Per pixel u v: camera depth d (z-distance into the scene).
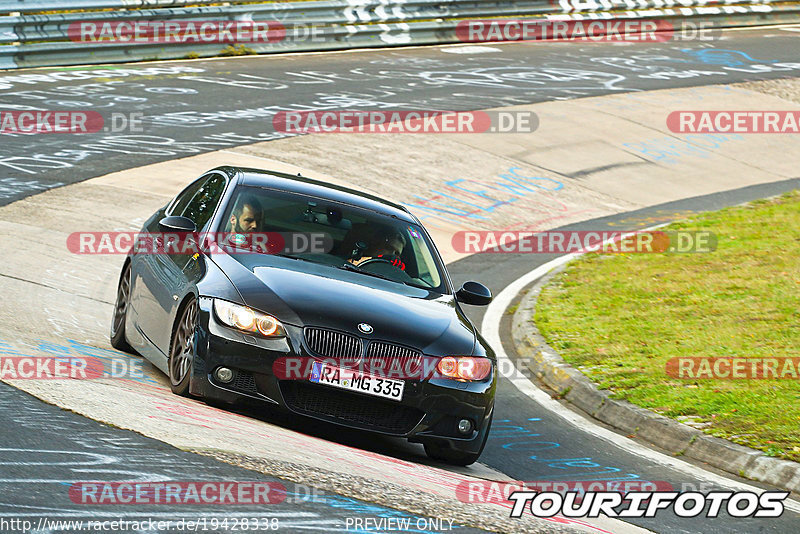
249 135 66.38
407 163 66.00
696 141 79.62
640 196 67.44
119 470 15.59
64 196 49.62
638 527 20.20
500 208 61.59
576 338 38.28
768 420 28.75
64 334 28.98
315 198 27.55
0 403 18.48
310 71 87.75
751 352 35.50
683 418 29.50
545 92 87.94
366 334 22.00
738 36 122.06
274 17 93.62
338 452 20.23
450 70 93.56
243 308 21.98
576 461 26.34
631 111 84.81
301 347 21.64
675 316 40.75
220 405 22.48
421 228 28.44
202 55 89.00
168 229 25.06
